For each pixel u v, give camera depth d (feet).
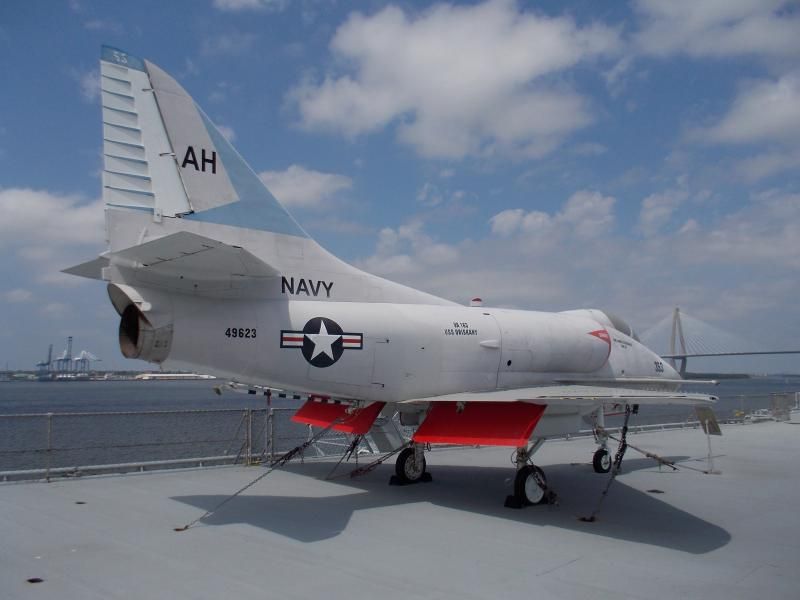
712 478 34.22
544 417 27.12
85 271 24.08
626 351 40.11
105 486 28.78
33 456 49.65
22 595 14.90
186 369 24.59
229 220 26.58
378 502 26.96
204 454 45.78
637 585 16.52
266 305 25.94
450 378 30.27
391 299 30.30
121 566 17.28
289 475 32.91
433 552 19.42
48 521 22.17
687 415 73.61
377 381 28.14
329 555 18.84
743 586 16.55
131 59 25.49
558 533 22.09
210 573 16.81
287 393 34.22
